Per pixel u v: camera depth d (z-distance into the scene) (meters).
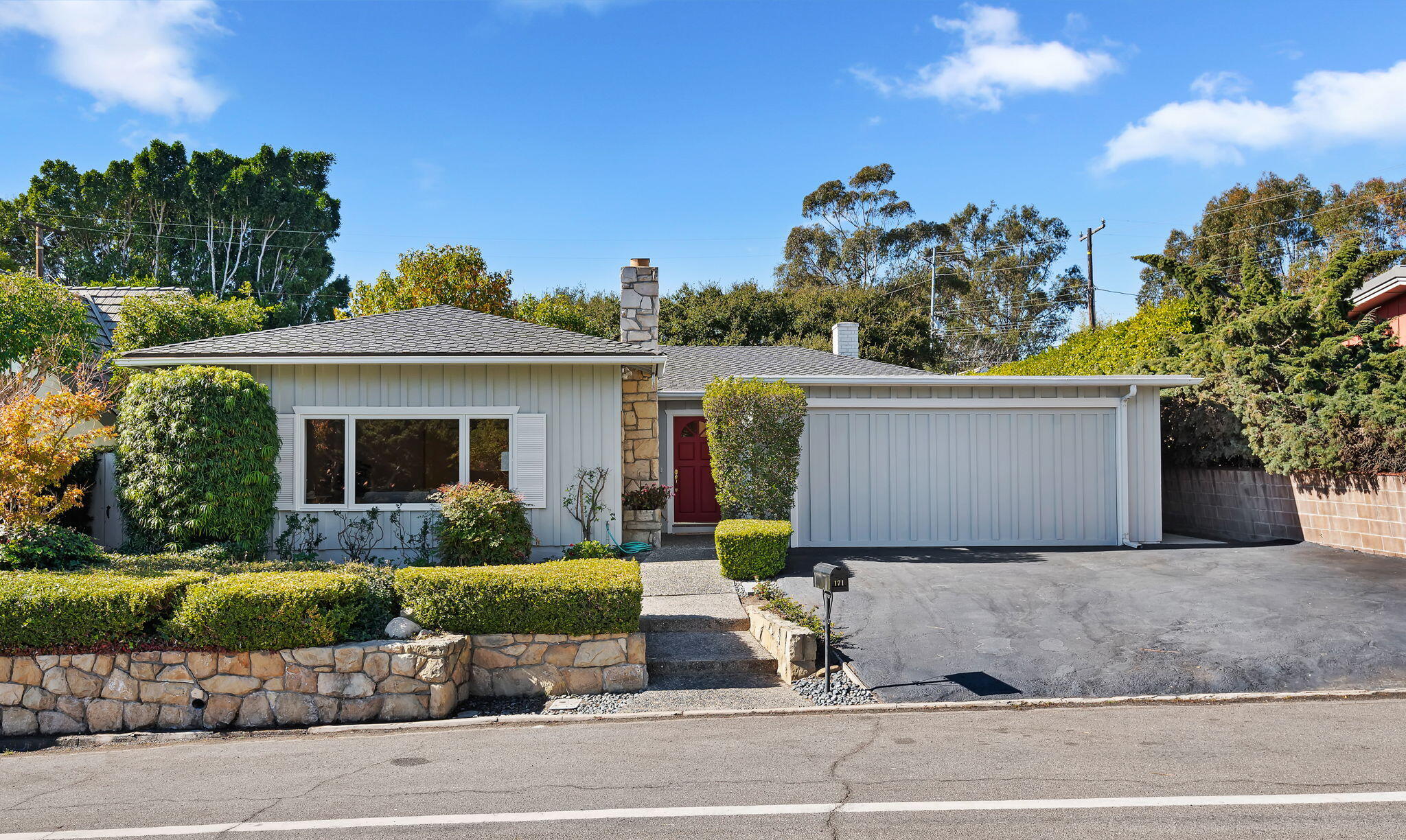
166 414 9.76
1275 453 13.01
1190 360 14.71
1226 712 6.07
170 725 6.68
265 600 6.70
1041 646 7.55
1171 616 8.33
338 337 12.05
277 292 44.19
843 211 47.38
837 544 13.27
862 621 8.40
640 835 3.98
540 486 11.69
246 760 5.62
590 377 11.80
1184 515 15.62
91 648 6.71
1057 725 5.81
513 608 7.22
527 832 4.05
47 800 4.84
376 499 11.57
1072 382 13.19
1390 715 5.89
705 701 6.79
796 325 36.00
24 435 8.77
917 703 6.48
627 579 7.33
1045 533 13.44
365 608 7.30
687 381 15.94
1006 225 48.50
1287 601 8.76
